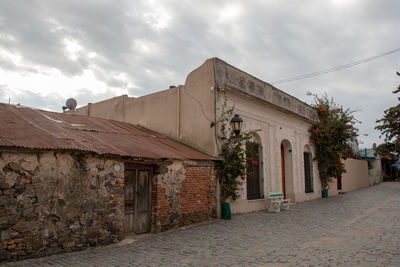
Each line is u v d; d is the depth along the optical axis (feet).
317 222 33.17
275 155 48.37
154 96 46.29
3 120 23.98
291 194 53.47
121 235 24.88
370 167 114.01
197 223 32.76
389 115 80.28
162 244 24.00
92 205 22.95
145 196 29.07
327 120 64.59
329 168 65.36
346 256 19.52
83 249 22.03
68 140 23.32
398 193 70.44
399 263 17.69
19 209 19.15
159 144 34.91
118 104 52.90
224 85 38.40
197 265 18.43
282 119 51.75
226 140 37.91
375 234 26.02
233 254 20.79
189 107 40.55
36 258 19.48
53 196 20.81
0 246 18.15
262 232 28.14
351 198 60.75
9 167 19.01
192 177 32.94
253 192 43.21
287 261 18.83
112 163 24.71
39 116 29.55
